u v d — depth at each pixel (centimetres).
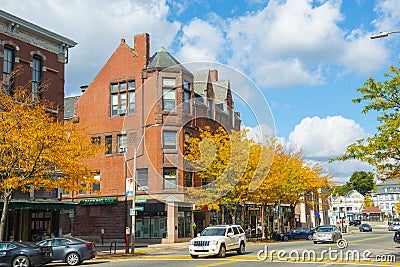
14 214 2892
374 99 2005
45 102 2923
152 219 3978
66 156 2398
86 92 4422
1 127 2214
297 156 4938
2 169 2241
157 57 4191
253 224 5094
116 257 2480
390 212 13938
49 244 2095
